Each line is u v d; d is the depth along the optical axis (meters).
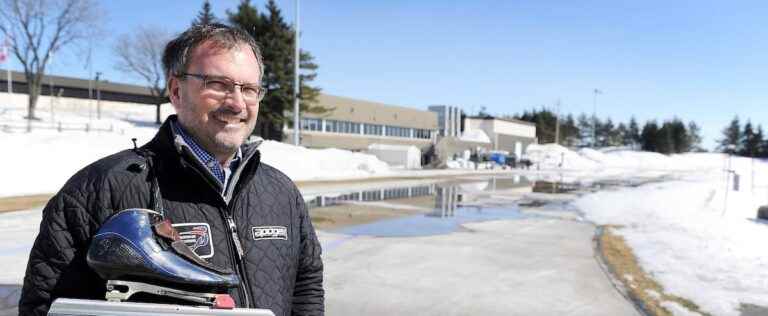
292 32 38.19
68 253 1.36
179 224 1.49
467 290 6.01
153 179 1.50
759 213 12.42
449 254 8.02
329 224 10.98
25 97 52.06
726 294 5.86
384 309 5.26
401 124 53.88
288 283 1.79
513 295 5.84
